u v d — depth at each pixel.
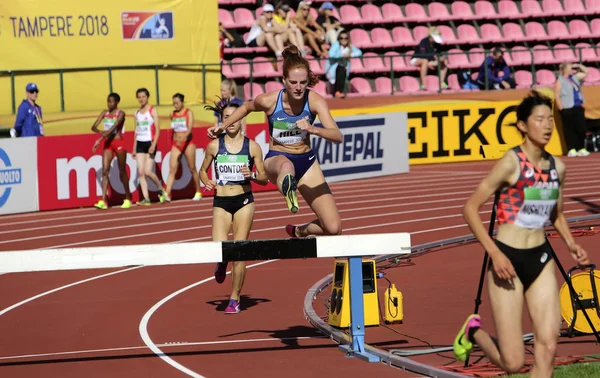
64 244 23.59
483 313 15.30
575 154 42.38
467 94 41.41
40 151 29.83
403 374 11.71
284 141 12.66
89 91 35.16
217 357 13.02
